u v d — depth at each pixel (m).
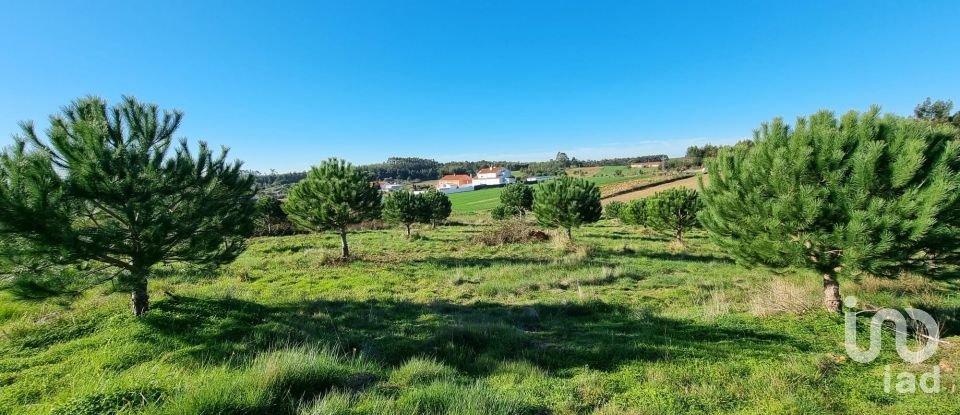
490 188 101.25
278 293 10.33
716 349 5.52
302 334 6.41
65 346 5.68
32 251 5.22
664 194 21.16
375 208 16.86
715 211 7.38
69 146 5.76
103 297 8.16
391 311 8.48
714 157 7.91
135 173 5.97
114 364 5.07
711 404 3.93
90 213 5.99
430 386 4.16
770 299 7.47
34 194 5.06
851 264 5.55
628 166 114.88
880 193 5.57
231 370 4.87
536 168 137.12
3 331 6.23
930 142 5.51
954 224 5.38
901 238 5.27
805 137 6.15
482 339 6.36
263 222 30.25
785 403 3.81
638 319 7.57
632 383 4.54
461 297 10.30
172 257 6.81
